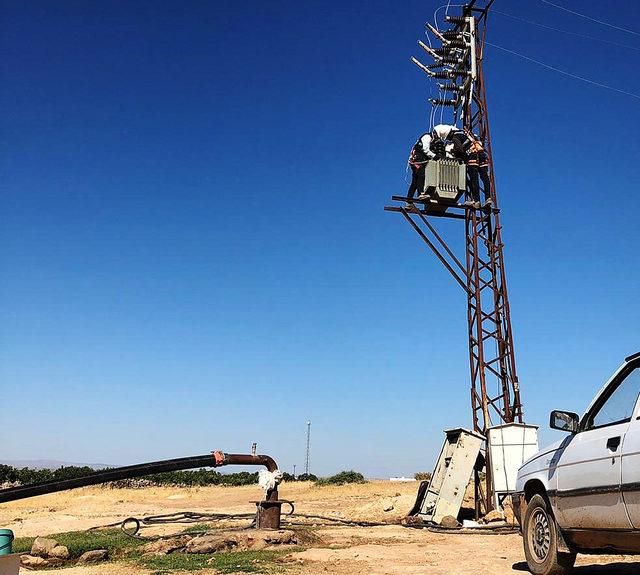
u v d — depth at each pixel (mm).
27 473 45875
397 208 19609
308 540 12602
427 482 19062
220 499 35469
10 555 6500
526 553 8859
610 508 7219
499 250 19953
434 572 9156
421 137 20172
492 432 17844
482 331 19531
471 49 21203
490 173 20469
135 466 12172
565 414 7945
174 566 9695
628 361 7688
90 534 14859
